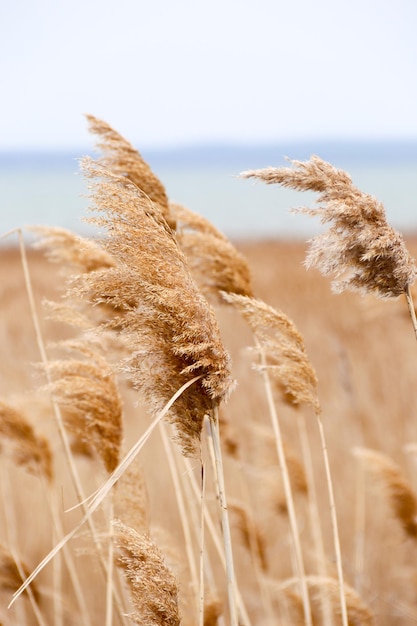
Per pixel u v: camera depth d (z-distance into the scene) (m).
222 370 1.79
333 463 4.38
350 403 4.29
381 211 1.86
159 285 1.77
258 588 3.32
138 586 1.79
